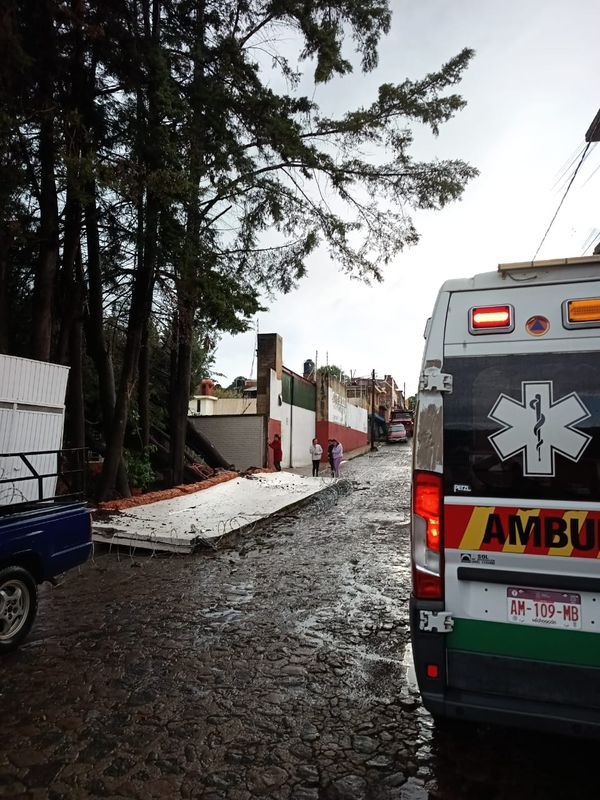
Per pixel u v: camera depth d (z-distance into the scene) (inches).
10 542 176.4
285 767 116.1
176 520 371.6
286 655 174.1
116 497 440.8
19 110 293.6
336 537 366.3
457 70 434.0
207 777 112.6
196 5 403.9
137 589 247.3
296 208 473.7
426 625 110.4
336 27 422.9
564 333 109.2
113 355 600.7
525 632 105.4
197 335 550.6
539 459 107.3
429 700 109.3
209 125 394.9
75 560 204.8
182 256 403.9
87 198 310.7
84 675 159.2
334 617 210.4
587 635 102.0
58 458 278.8
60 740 125.6
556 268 111.7
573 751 121.7
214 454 761.6
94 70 363.3
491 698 106.2
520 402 109.4
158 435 735.1
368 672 162.1
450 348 115.3
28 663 167.6
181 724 132.6
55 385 307.7
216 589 247.4
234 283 441.4
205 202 446.3
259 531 382.6
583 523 103.4
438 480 112.5
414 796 107.2
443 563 111.2
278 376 923.4
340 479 679.1
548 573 104.4
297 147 414.3
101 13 324.2
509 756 120.3
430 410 114.7
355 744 124.7
